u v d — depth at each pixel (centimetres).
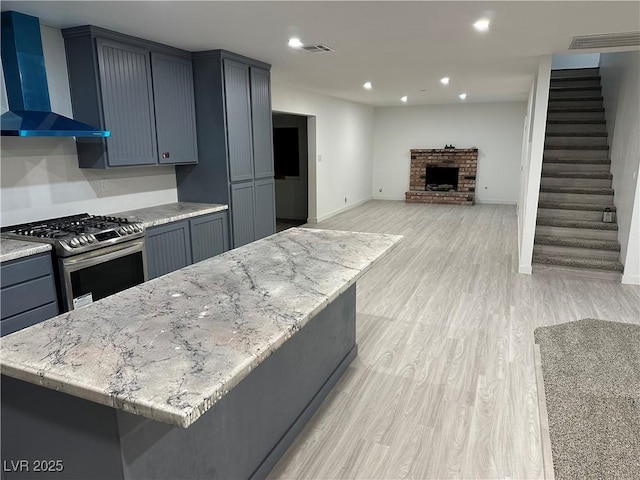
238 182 463
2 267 252
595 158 617
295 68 525
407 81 640
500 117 1011
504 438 227
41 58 304
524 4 290
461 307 408
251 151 479
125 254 324
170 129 407
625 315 388
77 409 133
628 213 474
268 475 204
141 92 372
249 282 200
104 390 112
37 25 301
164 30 343
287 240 286
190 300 177
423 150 1082
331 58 463
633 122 470
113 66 344
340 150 926
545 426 235
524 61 487
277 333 146
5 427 149
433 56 456
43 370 122
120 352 132
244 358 129
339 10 298
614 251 505
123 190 405
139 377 118
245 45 399
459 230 751
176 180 467
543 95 470
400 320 379
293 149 860
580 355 313
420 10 301
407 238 694
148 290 190
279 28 341
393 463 211
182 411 102
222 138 435
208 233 428
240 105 453
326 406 256
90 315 162
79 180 362
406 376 288
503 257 582
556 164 613
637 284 470
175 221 385
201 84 430
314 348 246
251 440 192
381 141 1131
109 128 346
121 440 127
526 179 576
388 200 1138
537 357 311
